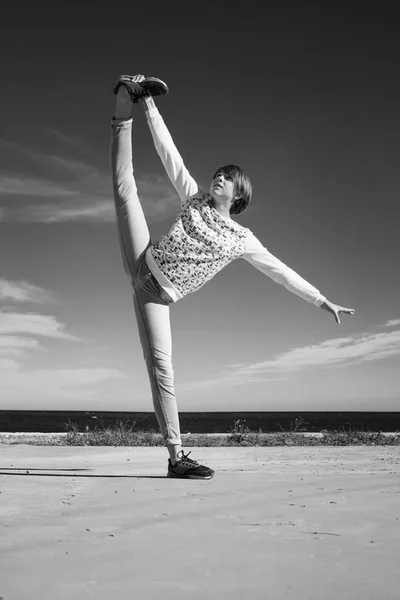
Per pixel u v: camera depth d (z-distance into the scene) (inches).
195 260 125.1
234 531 65.6
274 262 132.6
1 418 4419.3
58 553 55.3
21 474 139.3
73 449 307.0
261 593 43.4
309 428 2165.4
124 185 131.3
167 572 49.0
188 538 61.9
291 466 193.8
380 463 211.5
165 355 130.7
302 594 43.2
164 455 269.7
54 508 82.2
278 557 53.7
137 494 97.7
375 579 46.8
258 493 99.0
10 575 48.2
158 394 131.1
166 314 131.4
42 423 3085.6
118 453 283.3
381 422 3587.6
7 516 75.5
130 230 130.5
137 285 129.9
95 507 83.0
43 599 42.2
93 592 43.8
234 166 127.8
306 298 135.4
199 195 128.2
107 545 58.6
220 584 45.6
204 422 3772.1
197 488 106.1
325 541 60.4
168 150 133.6
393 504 86.4
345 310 135.8
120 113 131.3
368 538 61.8
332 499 91.7
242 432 528.4
